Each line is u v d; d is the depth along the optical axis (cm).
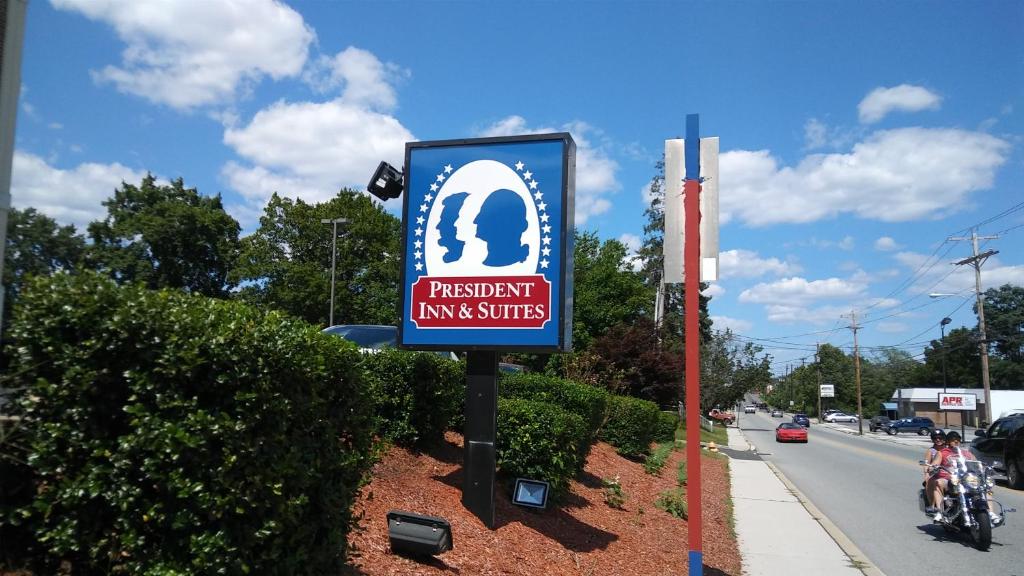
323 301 5041
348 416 469
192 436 360
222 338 376
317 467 430
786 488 1753
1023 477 1875
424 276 790
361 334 1227
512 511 834
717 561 917
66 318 360
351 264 5312
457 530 692
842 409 13825
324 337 450
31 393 360
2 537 366
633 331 3181
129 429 372
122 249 4434
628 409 1727
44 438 358
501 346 758
